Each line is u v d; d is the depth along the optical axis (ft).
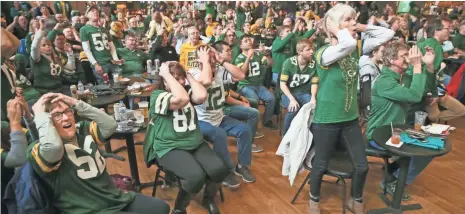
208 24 22.85
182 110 6.98
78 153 4.89
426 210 8.06
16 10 22.90
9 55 7.18
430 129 7.27
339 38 5.99
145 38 20.04
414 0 28.14
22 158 4.76
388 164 8.40
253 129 10.16
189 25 18.25
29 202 4.31
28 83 9.93
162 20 21.07
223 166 7.07
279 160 10.66
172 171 6.77
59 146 4.33
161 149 6.95
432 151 6.48
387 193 8.70
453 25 20.13
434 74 9.92
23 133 4.95
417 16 26.13
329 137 6.85
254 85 12.53
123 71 13.89
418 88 7.25
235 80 10.11
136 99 13.03
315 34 16.34
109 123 5.48
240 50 13.56
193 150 7.17
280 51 14.14
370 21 19.19
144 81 12.03
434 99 10.00
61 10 27.14
